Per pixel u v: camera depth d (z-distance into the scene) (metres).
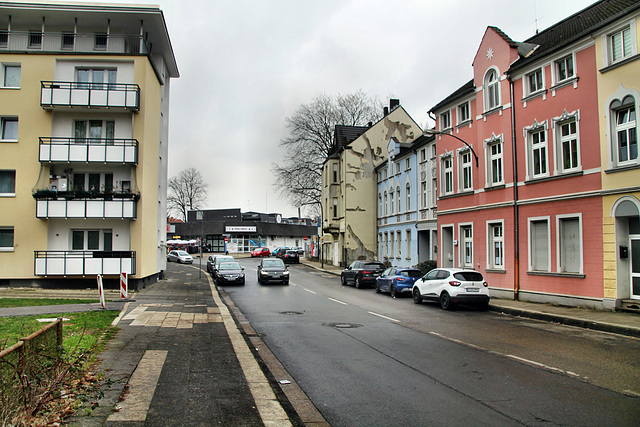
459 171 24.61
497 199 21.30
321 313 16.45
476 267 22.81
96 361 7.95
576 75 16.98
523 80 19.78
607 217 15.62
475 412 5.89
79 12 25.66
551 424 5.45
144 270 25.78
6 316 12.88
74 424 4.91
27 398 4.93
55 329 6.76
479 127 22.70
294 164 52.00
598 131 16.06
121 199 24.53
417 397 6.55
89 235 25.64
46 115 25.30
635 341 11.09
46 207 24.27
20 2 25.16
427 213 30.86
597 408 6.03
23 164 25.06
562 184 17.59
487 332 12.40
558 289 17.59
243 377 7.23
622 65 15.20
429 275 19.41
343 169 45.38
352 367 8.42
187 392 6.33
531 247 19.16
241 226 76.88
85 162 24.75
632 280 15.12
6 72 25.67
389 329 12.89
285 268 31.12
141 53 25.72
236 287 28.17
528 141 19.47
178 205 83.69
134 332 11.10
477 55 22.95
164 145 34.81
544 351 9.85
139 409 5.52
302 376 7.79
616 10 16.56
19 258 24.75
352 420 5.62
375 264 28.39
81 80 25.83
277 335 11.91
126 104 24.78
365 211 44.41
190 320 13.52
